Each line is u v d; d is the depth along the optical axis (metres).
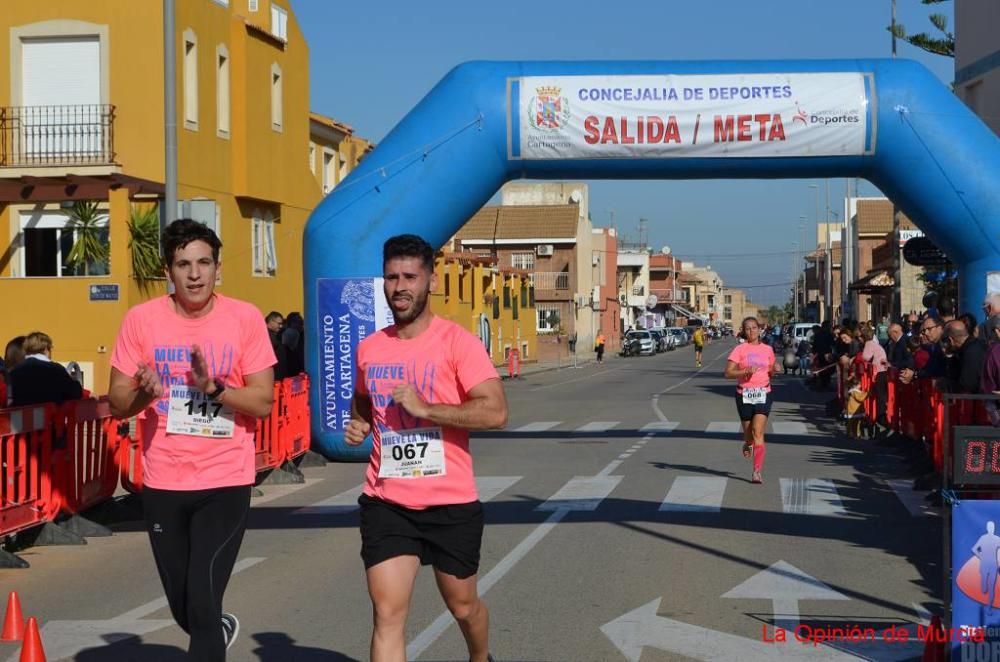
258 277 30.78
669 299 139.00
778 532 10.82
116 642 7.18
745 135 18.16
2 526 9.66
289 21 32.47
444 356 5.44
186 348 5.69
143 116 25.91
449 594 5.44
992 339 11.91
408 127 18.42
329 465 17.45
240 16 29.47
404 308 5.45
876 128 18.05
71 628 7.53
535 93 18.23
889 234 58.41
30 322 24.00
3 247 25.42
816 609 7.84
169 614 7.90
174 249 5.71
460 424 5.25
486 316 55.78
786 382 41.00
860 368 21.20
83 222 24.55
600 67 18.62
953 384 12.49
